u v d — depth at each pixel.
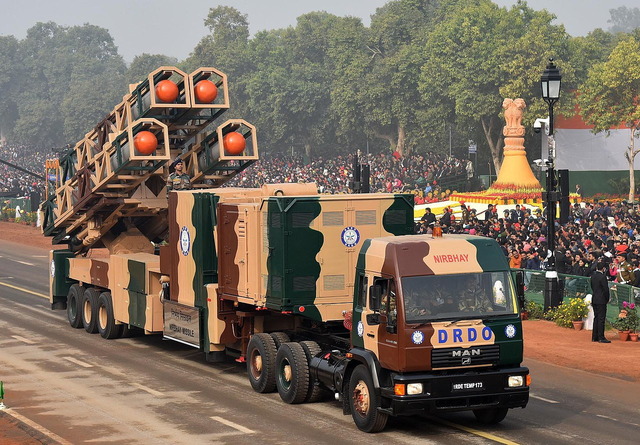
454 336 53.53
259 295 66.25
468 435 55.44
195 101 84.75
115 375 74.25
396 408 53.28
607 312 94.00
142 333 92.25
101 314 92.06
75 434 56.75
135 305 84.62
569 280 99.62
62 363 79.31
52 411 62.66
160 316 82.06
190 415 61.00
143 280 83.00
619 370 73.94
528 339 86.38
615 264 103.81
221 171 88.81
